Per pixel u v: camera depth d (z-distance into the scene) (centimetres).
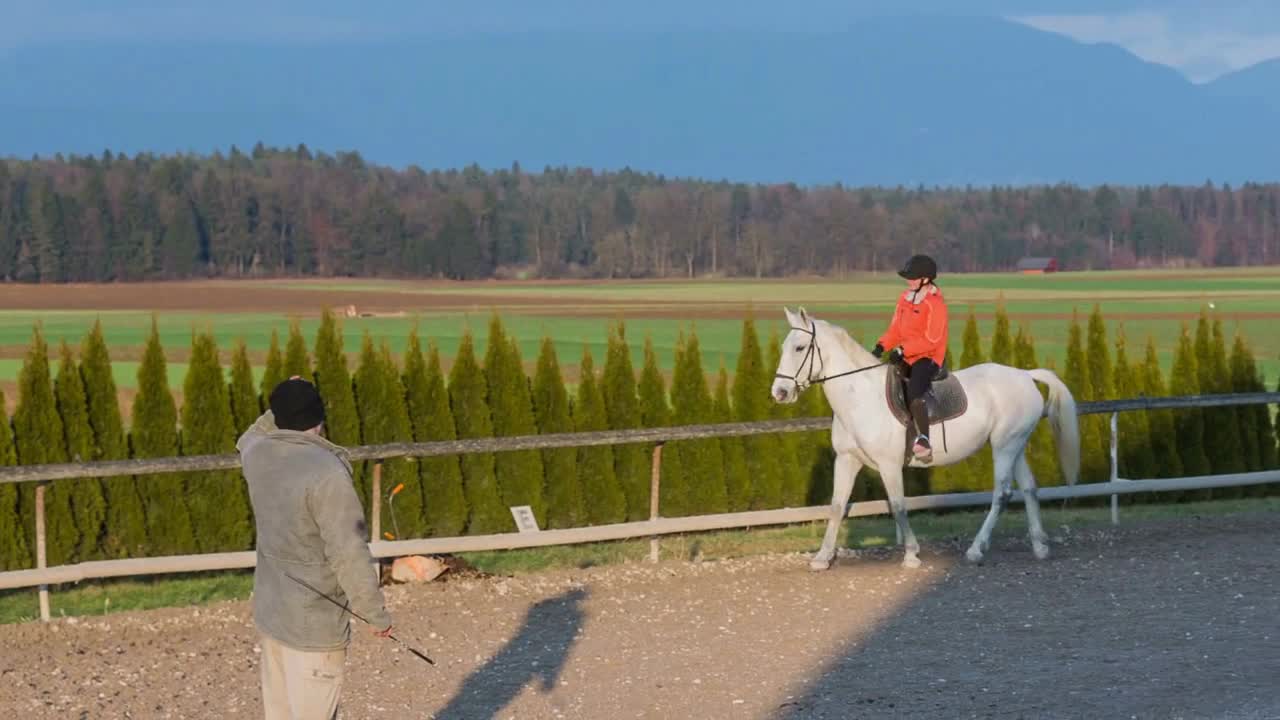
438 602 1065
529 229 18125
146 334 5109
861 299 8888
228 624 999
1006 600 1059
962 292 9625
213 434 1240
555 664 875
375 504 1131
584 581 1144
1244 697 775
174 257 15262
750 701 785
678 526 1230
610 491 1432
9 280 14212
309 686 573
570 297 9481
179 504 1228
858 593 1091
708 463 1488
